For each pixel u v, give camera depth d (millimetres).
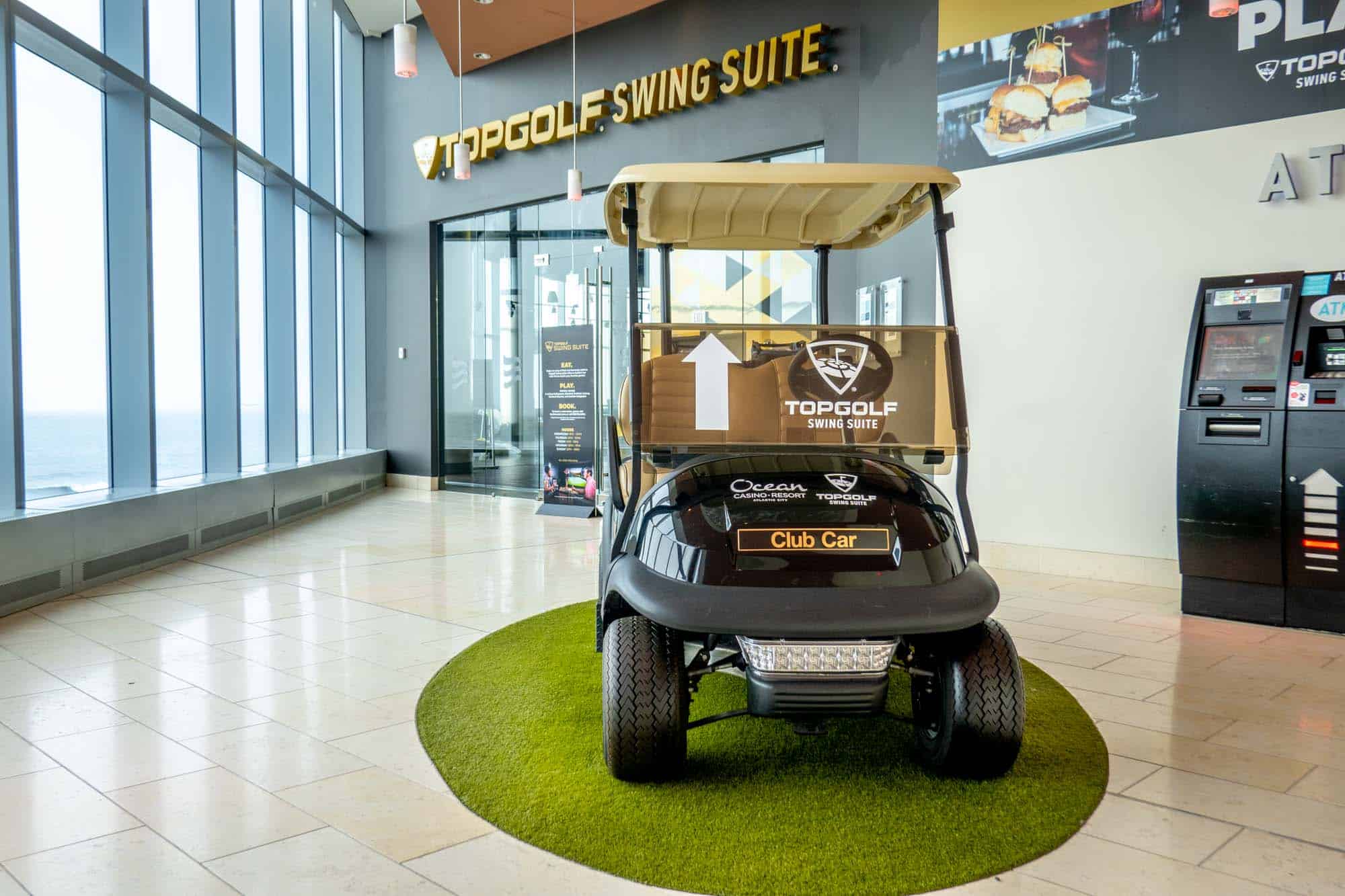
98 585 5133
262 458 8836
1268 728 2830
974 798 2277
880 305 6410
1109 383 5027
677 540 2273
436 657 3662
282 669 3488
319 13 9961
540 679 3318
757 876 1888
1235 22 4551
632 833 2080
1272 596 4090
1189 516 4254
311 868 1939
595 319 9188
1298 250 4426
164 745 2680
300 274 10031
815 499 2350
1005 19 5305
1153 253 4852
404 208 10977
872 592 2117
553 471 8586
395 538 7023
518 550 6453
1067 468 5191
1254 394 4074
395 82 10961
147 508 5641
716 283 7625
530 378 10047
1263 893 1836
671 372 2564
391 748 2662
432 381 10891
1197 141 4688
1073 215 5098
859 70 6730
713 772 2455
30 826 2143
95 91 5836
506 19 8555
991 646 2305
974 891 1841
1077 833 2109
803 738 2721
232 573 5555
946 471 2848
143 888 1854
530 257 9906
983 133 5414
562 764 2506
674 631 2371
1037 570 5316
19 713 2969
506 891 1843
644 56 8422
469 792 2312
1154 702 3080
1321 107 4340
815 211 3090
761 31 7441
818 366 2572
